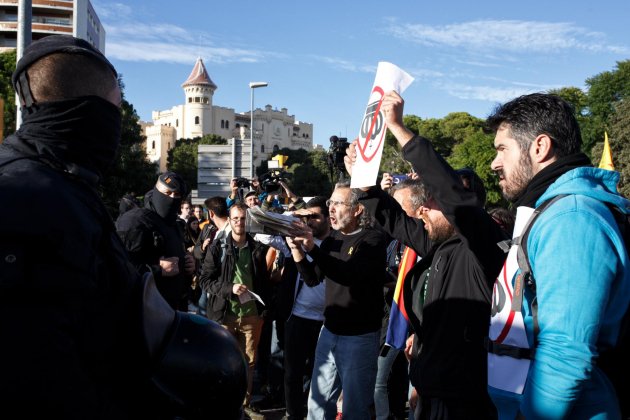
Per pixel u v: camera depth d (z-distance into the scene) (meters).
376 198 3.30
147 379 1.30
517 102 2.08
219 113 130.62
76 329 1.08
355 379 3.76
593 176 1.84
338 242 3.96
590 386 1.72
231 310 5.35
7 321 1.00
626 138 38.25
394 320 3.60
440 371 2.53
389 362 4.46
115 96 1.39
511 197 2.12
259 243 5.48
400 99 2.46
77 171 1.25
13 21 69.56
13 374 0.98
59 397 1.01
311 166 68.12
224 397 1.43
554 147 1.97
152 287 1.37
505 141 2.08
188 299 6.93
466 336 2.47
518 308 1.80
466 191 2.31
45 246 1.04
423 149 2.35
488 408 2.46
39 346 1.00
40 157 1.20
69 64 1.29
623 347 1.74
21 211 1.04
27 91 1.29
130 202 5.85
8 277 0.99
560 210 1.71
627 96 43.78
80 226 1.11
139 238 4.24
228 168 15.59
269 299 5.54
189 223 9.26
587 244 1.63
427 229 2.95
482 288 2.47
